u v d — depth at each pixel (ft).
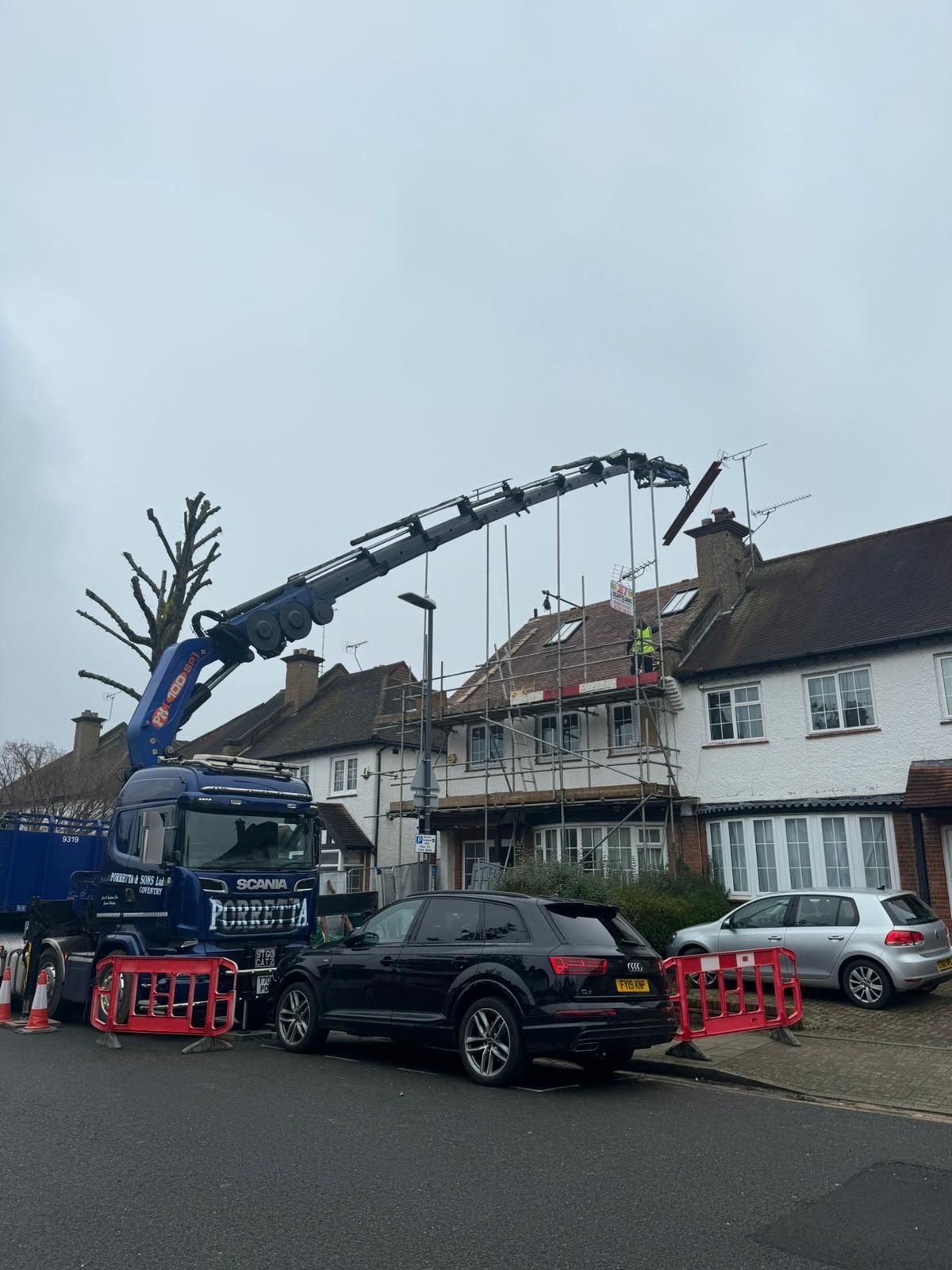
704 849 62.08
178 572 58.03
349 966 31.07
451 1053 32.78
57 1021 38.99
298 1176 18.20
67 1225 15.58
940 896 51.06
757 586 72.43
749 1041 33.12
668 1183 17.95
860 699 57.06
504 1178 18.20
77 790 102.58
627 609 65.21
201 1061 30.12
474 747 78.33
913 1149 20.65
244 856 37.45
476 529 61.93
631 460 70.33
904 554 65.31
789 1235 15.39
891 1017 37.17
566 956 26.53
